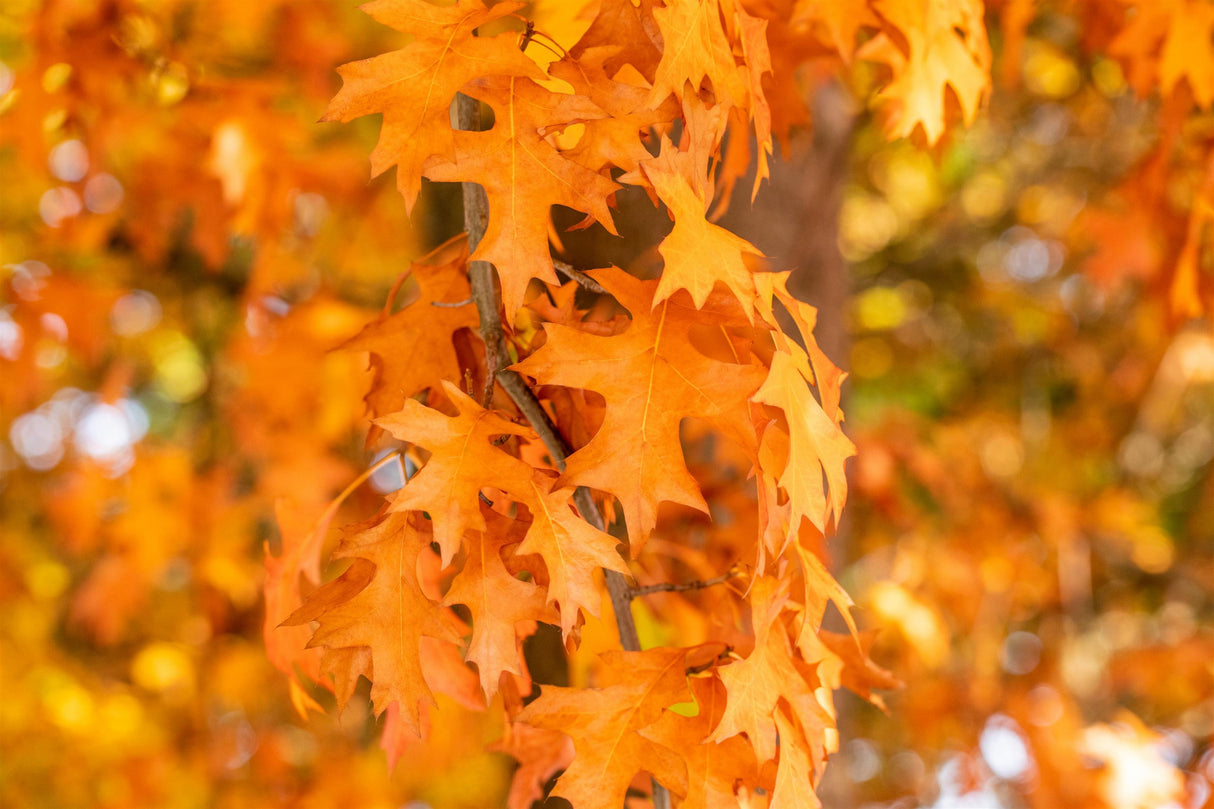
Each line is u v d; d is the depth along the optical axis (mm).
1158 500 6336
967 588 4379
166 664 4203
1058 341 5766
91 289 3240
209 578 3701
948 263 6082
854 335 6227
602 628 1395
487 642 863
